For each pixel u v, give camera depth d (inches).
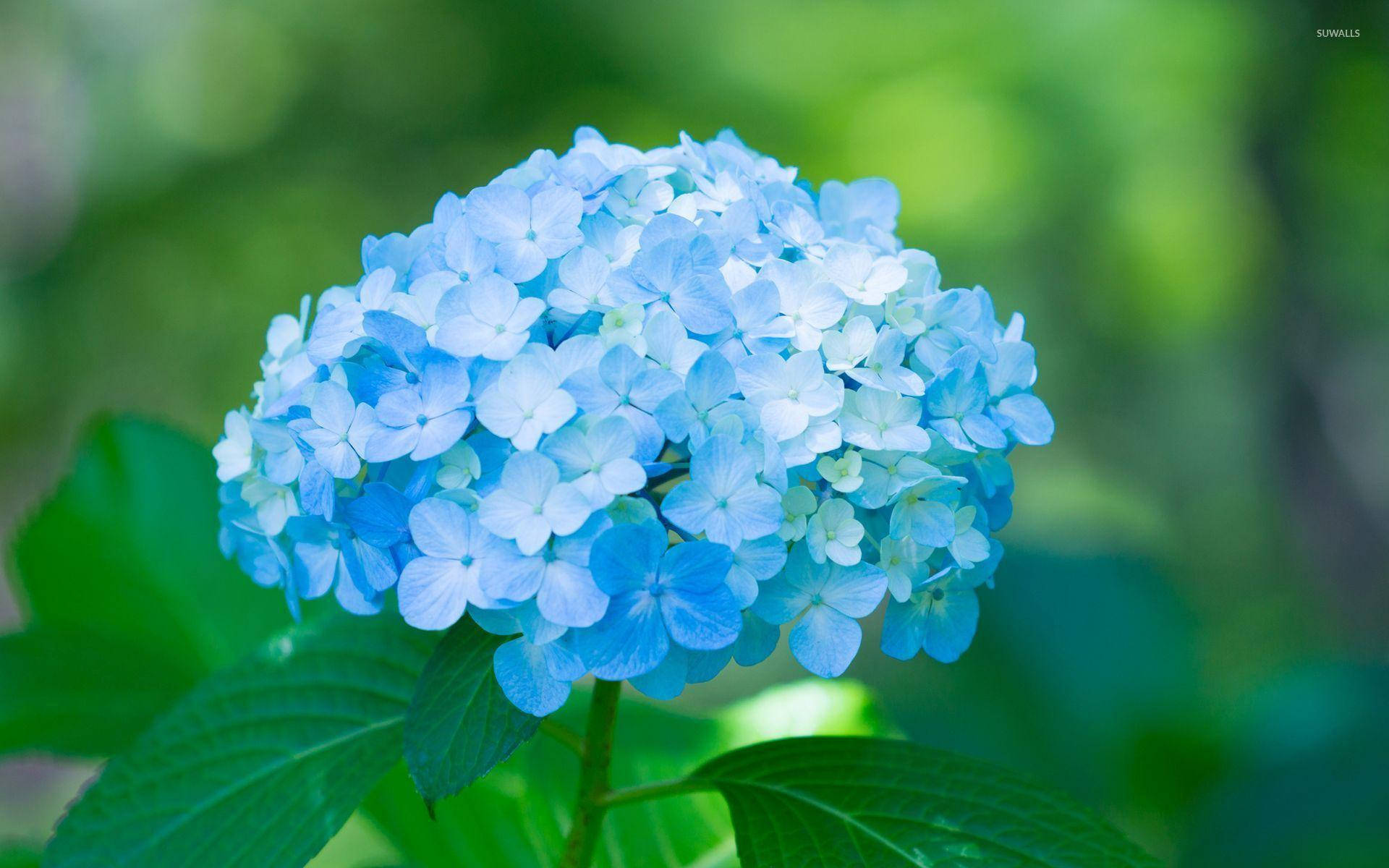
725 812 27.6
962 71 91.8
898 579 21.9
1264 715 30.7
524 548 20.7
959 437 22.0
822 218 24.4
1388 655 35.2
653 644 20.9
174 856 23.8
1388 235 82.0
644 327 21.5
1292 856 28.8
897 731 28.4
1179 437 94.2
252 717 24.6
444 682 21.8
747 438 21.2
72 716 27.6
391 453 21.1
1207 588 83.8
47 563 29.0
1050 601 32.2
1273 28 79.6
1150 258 90.7
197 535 29.5
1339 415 80.8
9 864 26.3
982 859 23.1
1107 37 88.9
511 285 21.4
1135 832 30.4
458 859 26.8
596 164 22.8
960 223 88.6
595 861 27.1
